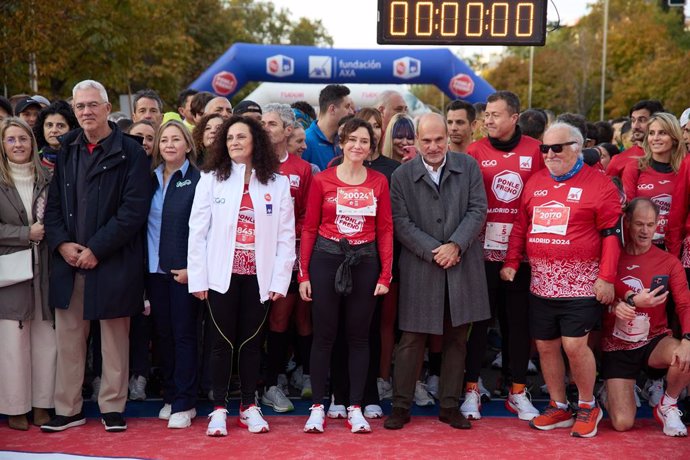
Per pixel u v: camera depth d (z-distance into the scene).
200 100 7.14
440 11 7.88
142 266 5.08
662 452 4.73
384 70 14.59
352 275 5.01
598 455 4.66
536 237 5.08
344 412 5.37
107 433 4.98
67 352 5.04
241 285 5.00
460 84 14.73
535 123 6.25
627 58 46.66
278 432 5.04
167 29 23.28
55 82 19.00
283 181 5.09
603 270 4.92
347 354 5.35
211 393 5.70
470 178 5.22
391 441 4.87
